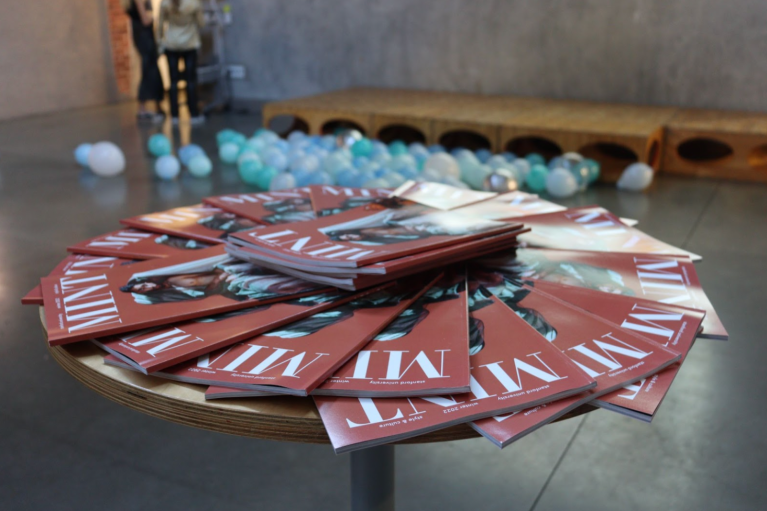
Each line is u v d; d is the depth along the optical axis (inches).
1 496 61.6
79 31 279.3
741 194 164.4
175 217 46.5
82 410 75.9
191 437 71.7
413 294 33.4
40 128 238.7
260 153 181.8
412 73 260.8
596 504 61.2
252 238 35.8
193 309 30.5
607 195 163.3
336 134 193.5
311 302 31.9
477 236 36.2
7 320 95.7
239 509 60.7
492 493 62.8
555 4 228.8
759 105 209.0
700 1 208.1
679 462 66.9
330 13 268.5
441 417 23.7
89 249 40.6
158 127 243.0
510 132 183.5
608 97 229.6
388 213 41.4
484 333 29.8
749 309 100.8
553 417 24.2
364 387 25.1
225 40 290.8
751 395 78.2
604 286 36.0
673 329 30.8
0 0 247.9
